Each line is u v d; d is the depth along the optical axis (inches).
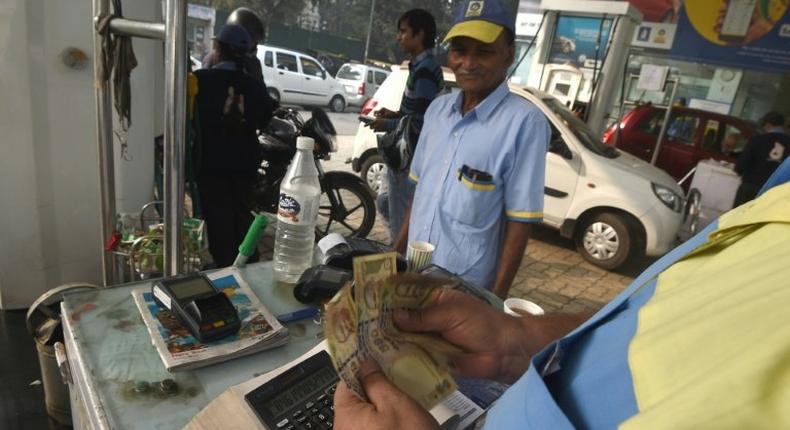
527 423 16.3
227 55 105.0
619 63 230.5
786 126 285.0
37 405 80.0
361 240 60.0
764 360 11.5
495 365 29.7
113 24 53.9
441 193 74.5
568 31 240.2
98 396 33.3
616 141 268.4
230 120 103.5
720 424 10.6
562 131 188.2
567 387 17.0
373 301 23.4
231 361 38.7
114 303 43.9
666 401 12.1
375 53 812.0
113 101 65.9
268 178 142.1
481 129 70.7
